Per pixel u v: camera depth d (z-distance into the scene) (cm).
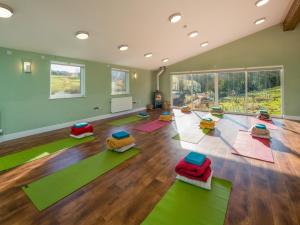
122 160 269
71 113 494
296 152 293
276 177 218
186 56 725
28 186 202
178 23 391
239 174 226
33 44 358
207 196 181
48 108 436
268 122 516
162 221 148
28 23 280
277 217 153
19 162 263
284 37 560
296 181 209
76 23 306
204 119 466
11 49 360
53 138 378
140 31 392
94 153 297
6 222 149
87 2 257
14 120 374
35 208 166
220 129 446
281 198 178
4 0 221
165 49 566
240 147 319
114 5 278
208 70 708
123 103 672
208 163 209
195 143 344
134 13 312
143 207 167
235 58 648
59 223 148
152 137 385
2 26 276
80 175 226
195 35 489
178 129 451
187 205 168
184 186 199
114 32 371
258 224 145
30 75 395
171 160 269
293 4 410
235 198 179
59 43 375
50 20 282
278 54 573
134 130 445
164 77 844
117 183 208
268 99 614
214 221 148
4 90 355
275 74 594
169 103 826
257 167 244
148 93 847
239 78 657
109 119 584
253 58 615
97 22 317
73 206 169
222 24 459
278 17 513
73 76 506
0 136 355
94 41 397
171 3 308
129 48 488
